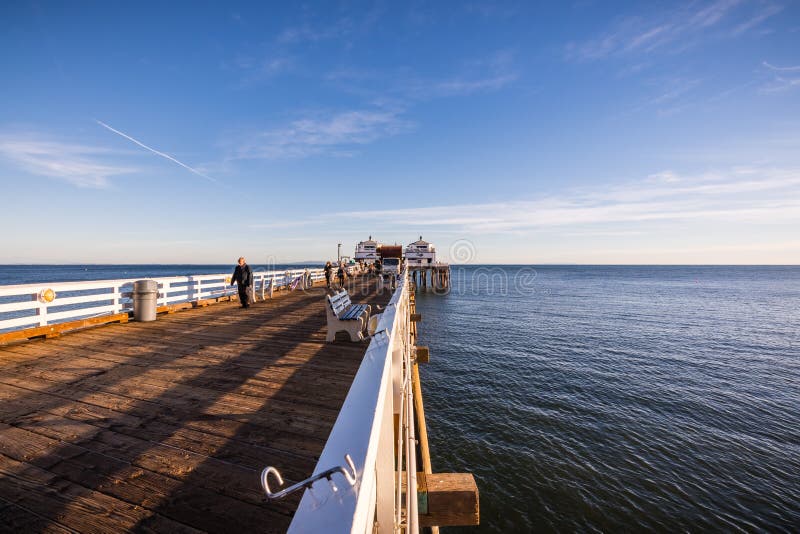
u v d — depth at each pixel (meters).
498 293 57.28
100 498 2.47
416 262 51.19
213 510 2.37
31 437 3.25
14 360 5.53
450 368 17.59
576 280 103.44
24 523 2.24
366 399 1.35
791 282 102.88
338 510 0.78
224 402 4.02
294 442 3.19
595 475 9.22
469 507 2.97
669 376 16.84
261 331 7.68
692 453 10.33
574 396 14.27
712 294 61.22
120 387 4.44
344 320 6.68
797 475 9.36
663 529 7.55
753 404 13.78
